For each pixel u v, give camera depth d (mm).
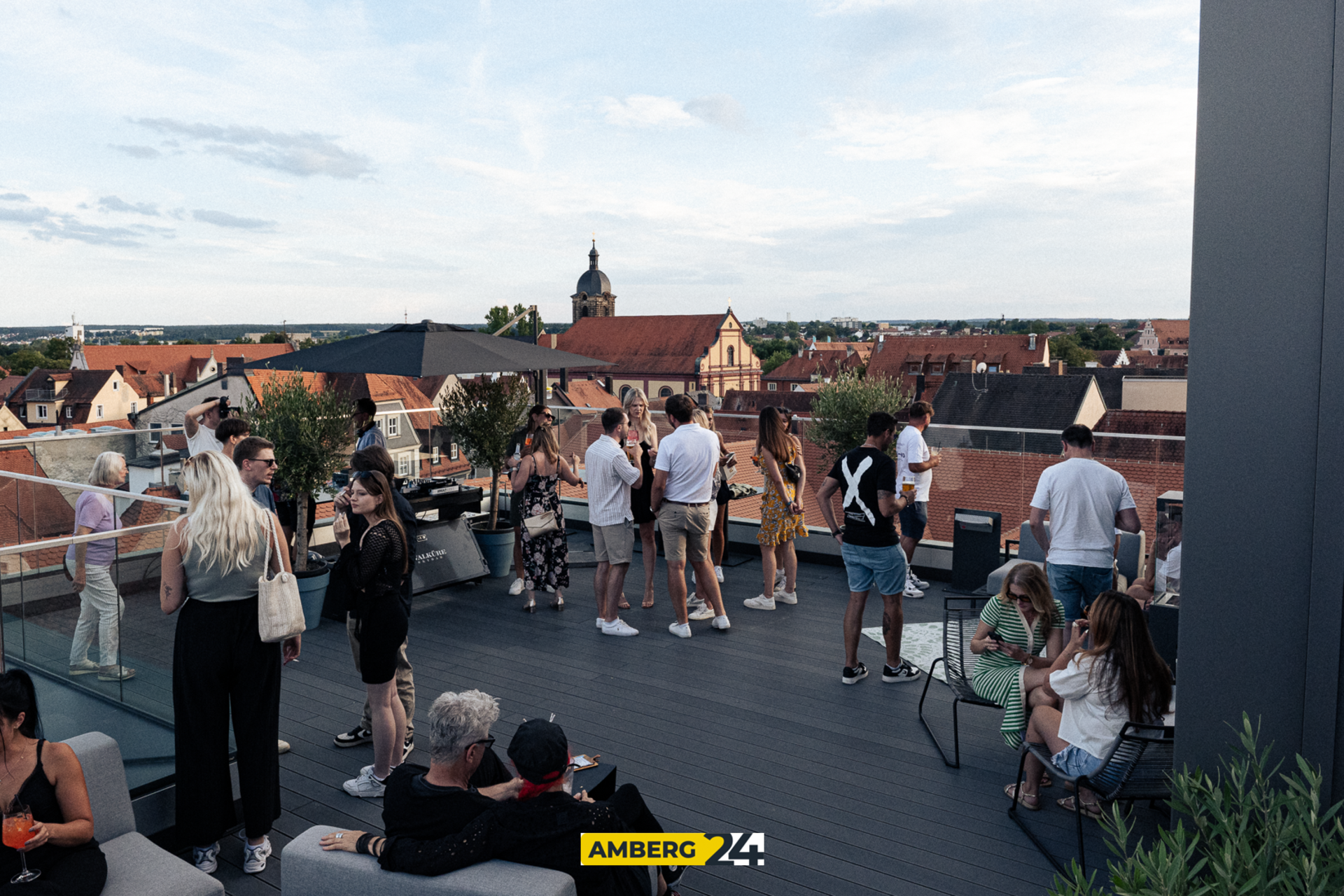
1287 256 2336
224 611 3209
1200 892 1745
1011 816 3684
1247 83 2354
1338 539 2309
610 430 6039
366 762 4219
